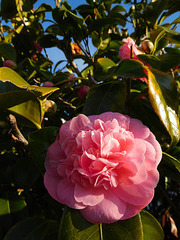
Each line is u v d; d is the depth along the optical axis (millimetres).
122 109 217
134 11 385
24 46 405
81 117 168
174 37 308
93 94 224
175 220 294
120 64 222
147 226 183
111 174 145
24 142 191
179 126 203
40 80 388
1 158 261
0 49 339
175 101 203
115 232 155
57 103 320
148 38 347
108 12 426
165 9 352
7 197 211
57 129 194
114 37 378
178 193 315
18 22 395
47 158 166
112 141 151
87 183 149
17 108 195
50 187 156
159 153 157
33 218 188
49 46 341
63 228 151
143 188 147
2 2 350
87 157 149
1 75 179
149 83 183
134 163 146
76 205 144
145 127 167
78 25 307
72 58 330
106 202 144
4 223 191
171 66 259
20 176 212
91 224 156
